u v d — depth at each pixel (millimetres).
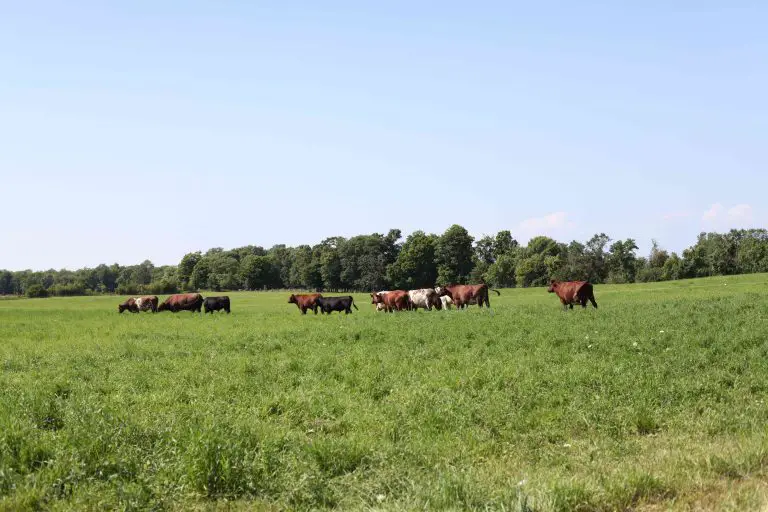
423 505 6090
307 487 6809
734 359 13734
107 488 6688
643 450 8328
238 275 144250
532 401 10773
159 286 134875
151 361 16125
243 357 16188
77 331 27750
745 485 6555
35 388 11797
